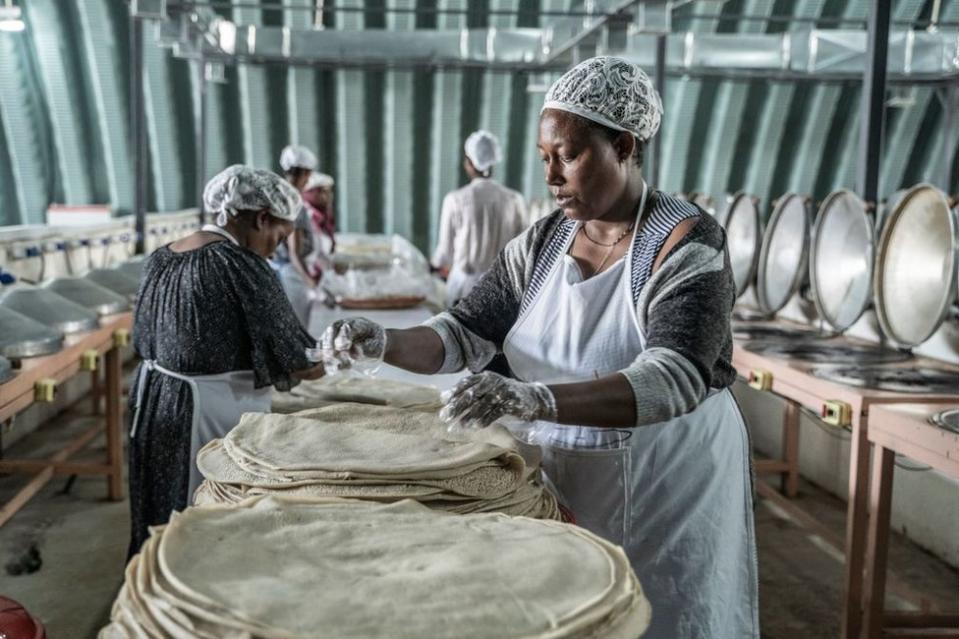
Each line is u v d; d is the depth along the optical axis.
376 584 1.05
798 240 3.89
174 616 0.94
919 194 2.98
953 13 6.71
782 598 3.33
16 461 4.12
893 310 3.08
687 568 1.72
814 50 6.60
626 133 1.50
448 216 5.70
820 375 2.77
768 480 4.64
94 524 3.93
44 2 7.07
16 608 1.27
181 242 2.64
